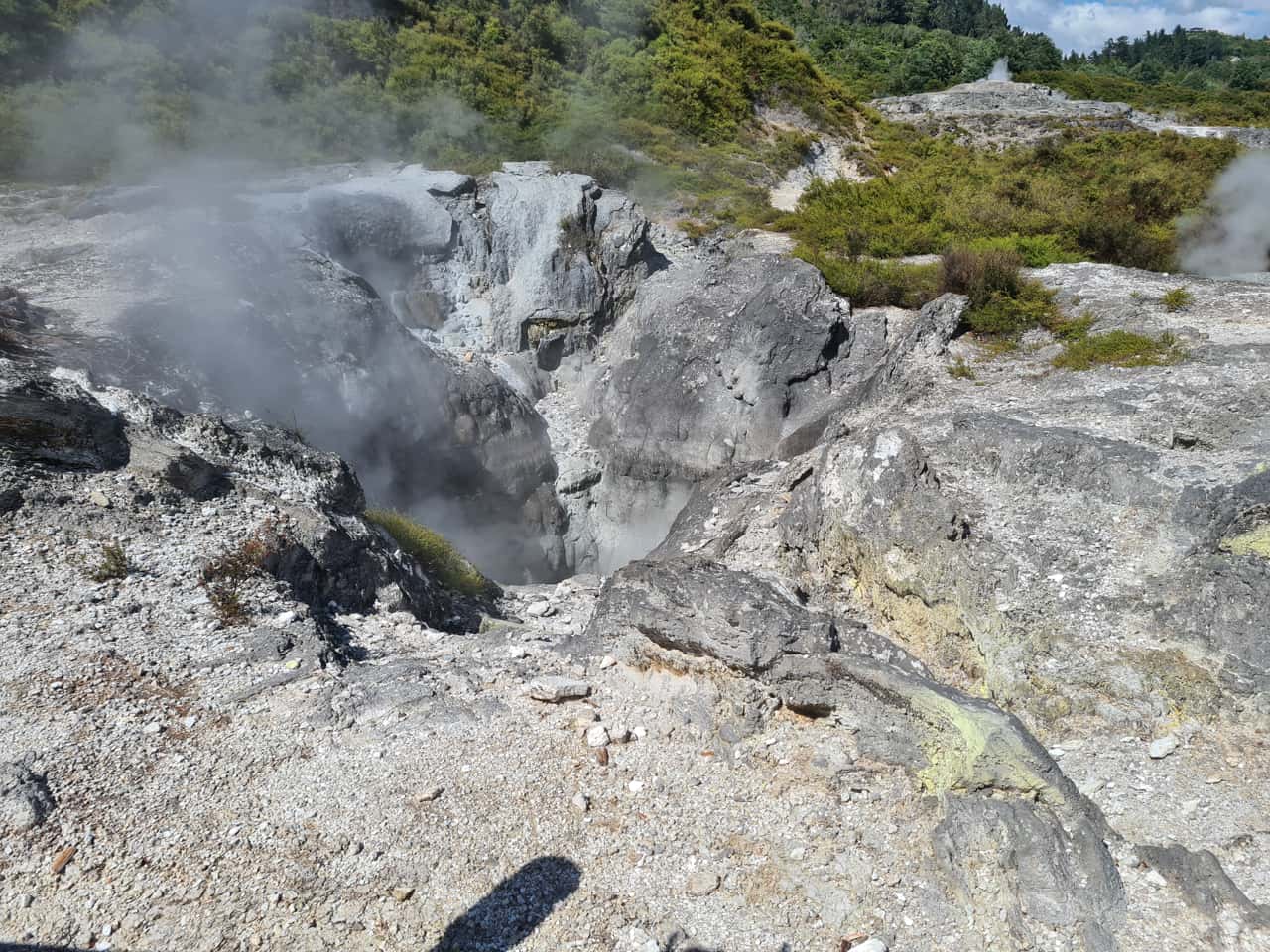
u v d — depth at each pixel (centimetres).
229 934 437
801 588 873
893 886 480
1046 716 668
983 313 1426
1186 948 444
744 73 3191
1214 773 580
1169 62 9231
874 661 567
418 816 516
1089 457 868
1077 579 763
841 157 2998
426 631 806
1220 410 960
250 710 601
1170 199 1997
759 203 2341
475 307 1811
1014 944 448
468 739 586
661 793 548
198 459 897
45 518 790
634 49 3034
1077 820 494
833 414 1387
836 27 5619
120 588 728
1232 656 646
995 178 2408
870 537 847
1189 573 717
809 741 578
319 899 459
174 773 536
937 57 4981
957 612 790
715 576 645
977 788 512
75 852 475
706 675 620
